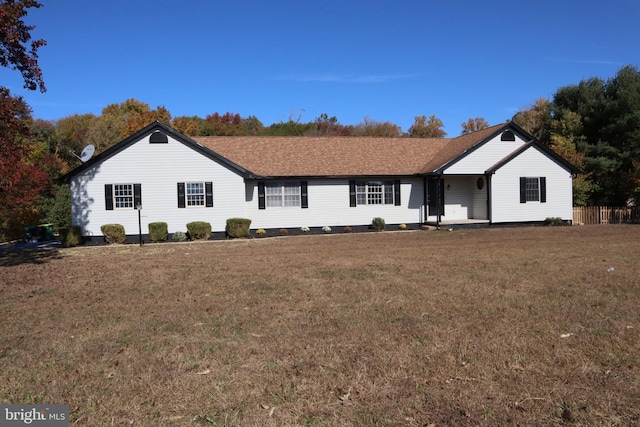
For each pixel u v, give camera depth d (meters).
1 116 15.31
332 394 4.53
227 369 5.18
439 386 4.66
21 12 15.09
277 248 17.69
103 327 7.00
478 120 61.94
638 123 31.77
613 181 32.41
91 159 21.25
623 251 14.41
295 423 4.00
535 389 4.55
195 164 22.33
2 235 28.64
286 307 7.98
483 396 4.42
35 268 13.87
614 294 8.43
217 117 58.59
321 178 24.33
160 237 21.44
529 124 49.91
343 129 59.84
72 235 20.58
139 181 21.83
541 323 6.68
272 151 25.89
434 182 26.08
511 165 25.17
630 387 4.54
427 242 18.61
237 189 22.75
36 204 31.09
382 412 4.16
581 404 4.23
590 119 34.25
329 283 10.05
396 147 28.06
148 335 6.51
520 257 13.49
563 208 26.09
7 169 15.59
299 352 5.68
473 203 26.61
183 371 5.15
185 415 4.18
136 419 4.13
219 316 7.45
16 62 15.74
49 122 47.28
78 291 9.95
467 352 5.55
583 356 5.38
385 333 6.37
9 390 4.75
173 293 9.40
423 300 8.26
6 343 6.28
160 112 48.53
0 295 9.72
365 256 14.51
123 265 13.93
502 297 8.36
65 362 5.51
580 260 12.64
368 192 25.17
